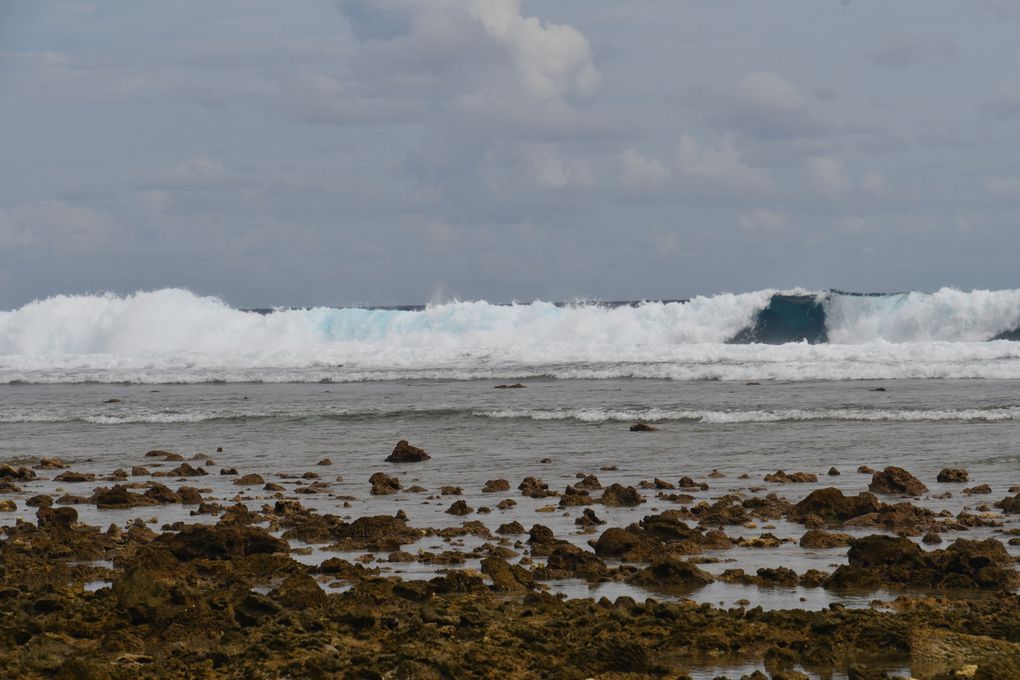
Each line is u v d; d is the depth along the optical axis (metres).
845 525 38.53
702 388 88.81
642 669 22.86
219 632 26.06
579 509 42.66
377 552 35.69
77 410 85.56
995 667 21.41
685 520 40.12
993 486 45.53
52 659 23.56
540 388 92.62
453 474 52.19
